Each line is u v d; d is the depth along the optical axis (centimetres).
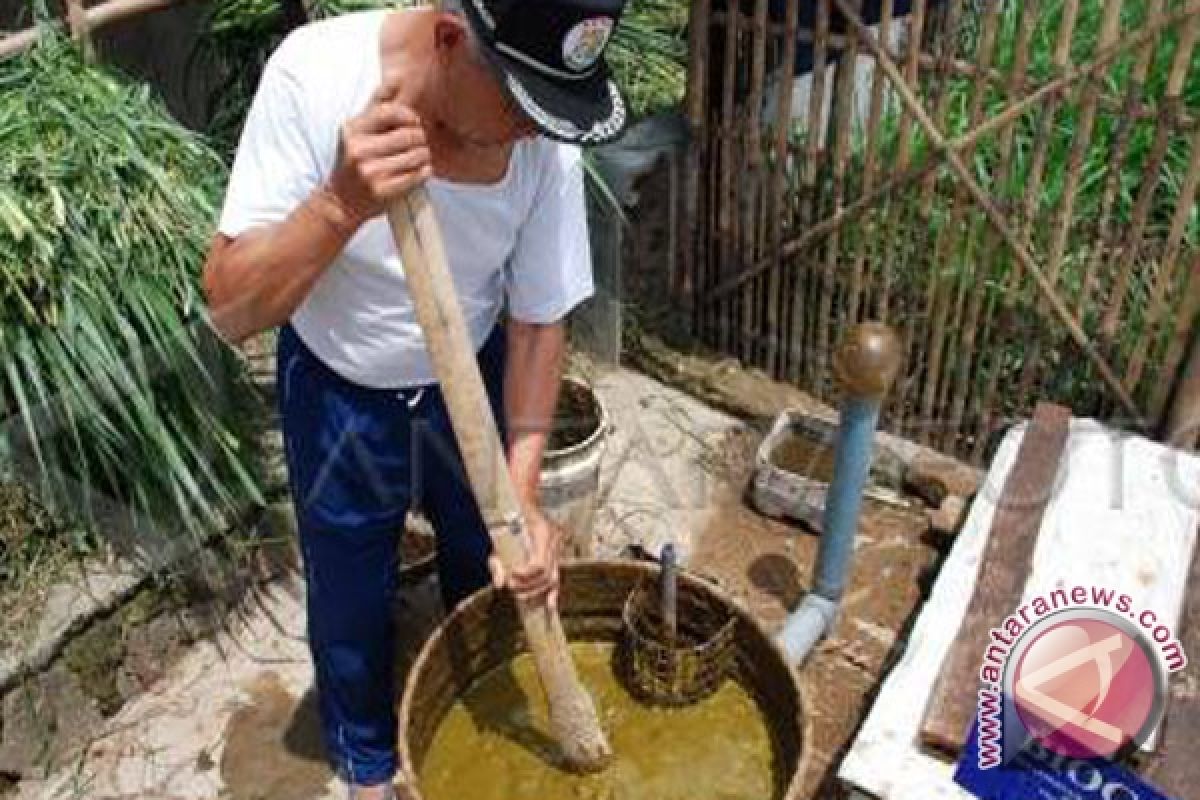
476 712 201
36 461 216
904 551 271
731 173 287
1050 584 221
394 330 167
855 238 278
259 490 240
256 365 261
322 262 143
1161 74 282
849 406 211
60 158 210
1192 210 262
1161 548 228
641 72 318
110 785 222
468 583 219
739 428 299
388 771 219
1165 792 189
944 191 263
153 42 279
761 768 192
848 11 252
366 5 258
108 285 209
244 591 250
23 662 212
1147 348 260
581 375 310
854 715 239
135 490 225
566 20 130
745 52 271
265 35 261
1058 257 257
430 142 147
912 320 281
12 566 220
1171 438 264
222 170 238
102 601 222
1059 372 273
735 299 305
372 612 199
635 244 303
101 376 208
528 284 174
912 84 254
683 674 195
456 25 134
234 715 234
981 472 280
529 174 160
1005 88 246
